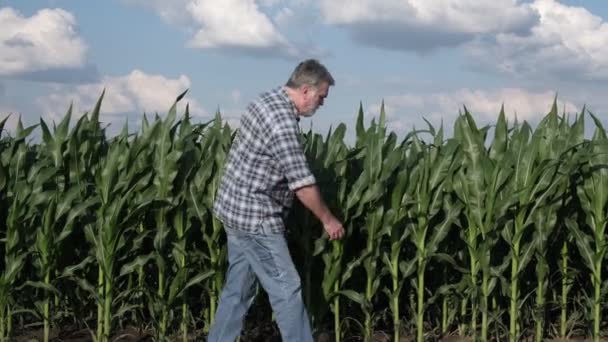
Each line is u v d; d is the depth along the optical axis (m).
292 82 4.85
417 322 5.89
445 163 5.87
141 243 6.10
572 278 6.22
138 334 6.29
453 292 6.05
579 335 6.23
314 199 4.77
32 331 6.40
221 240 6.01
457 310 6.23
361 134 6.17
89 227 6.08
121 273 5.92
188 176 5.93
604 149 5.85
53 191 6.05
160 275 5.98
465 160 5.85
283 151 4.73
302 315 4.97
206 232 6.12
